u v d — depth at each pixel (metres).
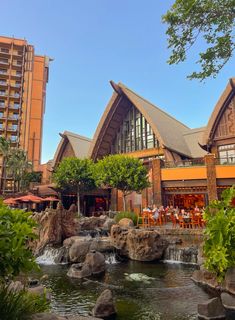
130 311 7.47
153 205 25.44
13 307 3.26
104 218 24.88
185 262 14.29
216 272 5.09
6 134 65.25
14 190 57.09
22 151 52.34
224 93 30.45
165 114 43.94
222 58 7.64
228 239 4.68
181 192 27.31
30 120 69.62
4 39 71.50
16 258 3.25
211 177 25.53
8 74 69.12
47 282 10.68
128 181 24.20
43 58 76.38
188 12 7.28
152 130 37.19
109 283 10.48
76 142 46.72
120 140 40.91
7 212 3.68
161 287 9.77
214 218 4.96
